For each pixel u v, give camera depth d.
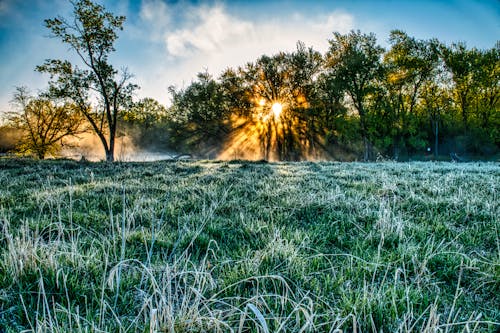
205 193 6.76
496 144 45.31
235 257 3.26
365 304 2.21
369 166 15.86
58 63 29.27
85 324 2.03
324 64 44.81
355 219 4.74
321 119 47.94
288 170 13.36
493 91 45.34
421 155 49.47
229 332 2.04
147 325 2.02
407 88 47.34
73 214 4.73
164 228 4.30
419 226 4.30
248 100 48.03
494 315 2.31
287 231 4.05
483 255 3.39
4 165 14.20
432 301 2.48
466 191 6.93
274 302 2.44
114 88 32.19
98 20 29.72
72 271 2.70
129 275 2.73
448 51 42.47
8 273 2.54
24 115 36.91
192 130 58.91
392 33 43.84
